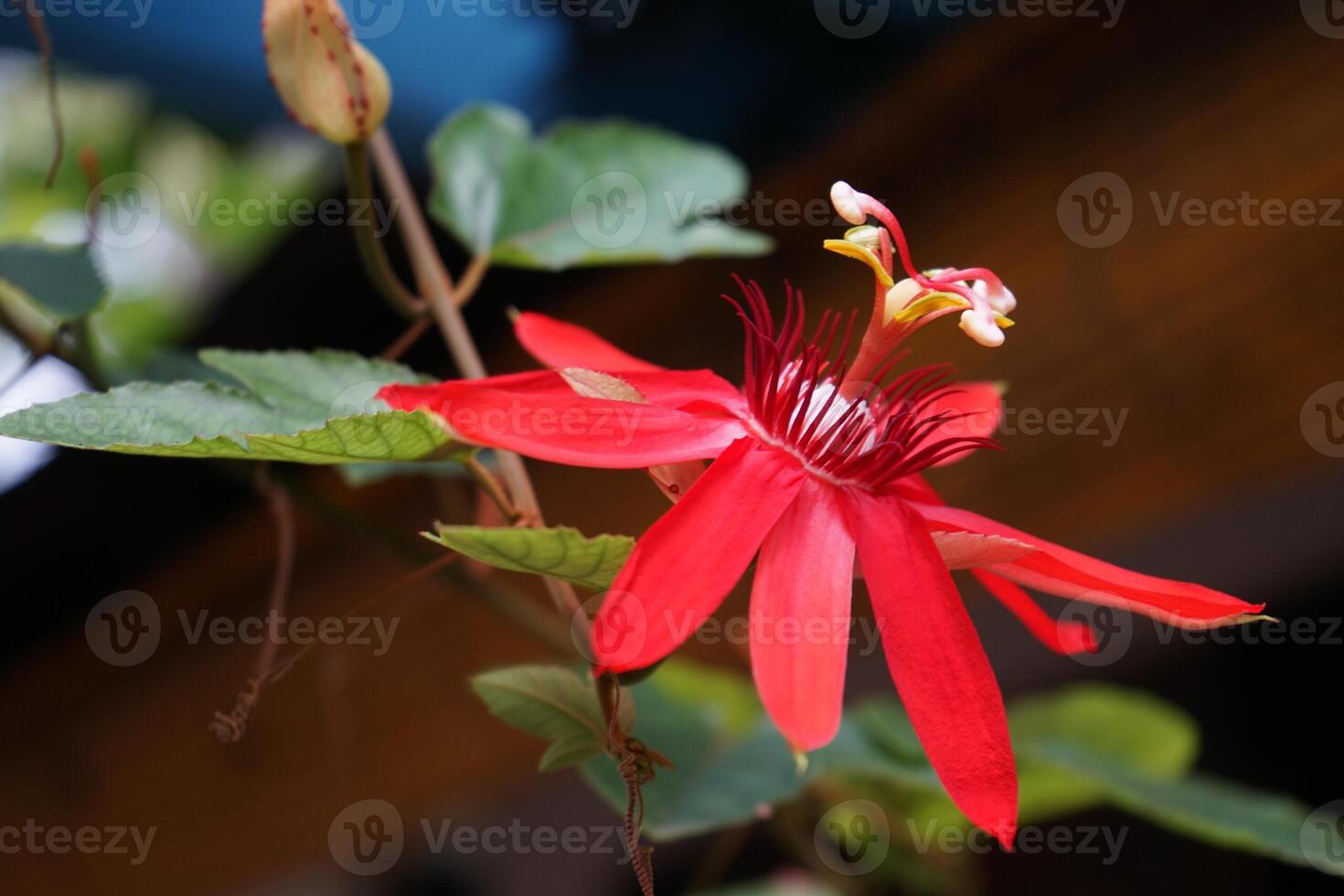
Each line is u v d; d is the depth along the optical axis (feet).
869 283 1.72
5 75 2.56
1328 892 1.82
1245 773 1.82
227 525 2.05
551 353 1.24
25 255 1.31
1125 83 1.60
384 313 1.78
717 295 1.79
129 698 2.36
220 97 1.94
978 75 1.61
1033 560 1.15
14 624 2.32
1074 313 1.63
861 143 1.66
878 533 1.13
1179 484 1.60
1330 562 1.57
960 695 1.09
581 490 1.92
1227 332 1.57
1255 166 1.55
